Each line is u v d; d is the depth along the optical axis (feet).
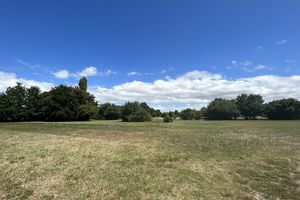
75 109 235.61
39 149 49.60
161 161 40.22
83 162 38.06
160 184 28.12
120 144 59.98
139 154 45.96
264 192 26.14
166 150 51.47
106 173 32.24
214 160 42.04
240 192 26.00
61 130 105.70
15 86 223.92
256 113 363.76
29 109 224.94
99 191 25.64
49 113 226.58
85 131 101.81
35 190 25.75
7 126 129.49
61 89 235.61
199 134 91.86
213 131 107.86
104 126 138.10
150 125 156.66
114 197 24.08
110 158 41.57
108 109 283.79
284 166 38.34
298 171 35.37
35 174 31.30
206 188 27.04
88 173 32.12
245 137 81.35
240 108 371.35
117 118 286.05
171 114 319.68
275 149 54.80
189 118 380.58
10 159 39.42
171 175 31.94
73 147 52.90
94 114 252.83
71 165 36.06
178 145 59.67
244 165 38.65
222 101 383.04
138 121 232.32
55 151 47.42
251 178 31.42
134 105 239.91
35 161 38.19
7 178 29.58
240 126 153.07
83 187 26.78
